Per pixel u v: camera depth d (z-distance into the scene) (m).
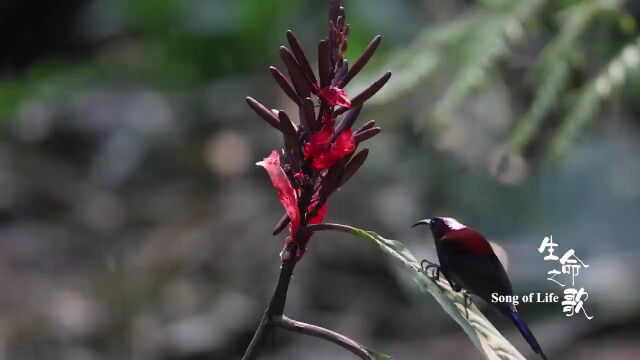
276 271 6.78
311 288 6.55
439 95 3.47
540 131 3.20
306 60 1.37
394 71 3.04
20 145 9.43
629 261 6.18
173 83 9.92
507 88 3.63
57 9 11.81
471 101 5.82
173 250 7.11
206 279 6.78
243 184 8.22
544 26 3.19
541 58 2.94
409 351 6.02
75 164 9.27
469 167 6.86
